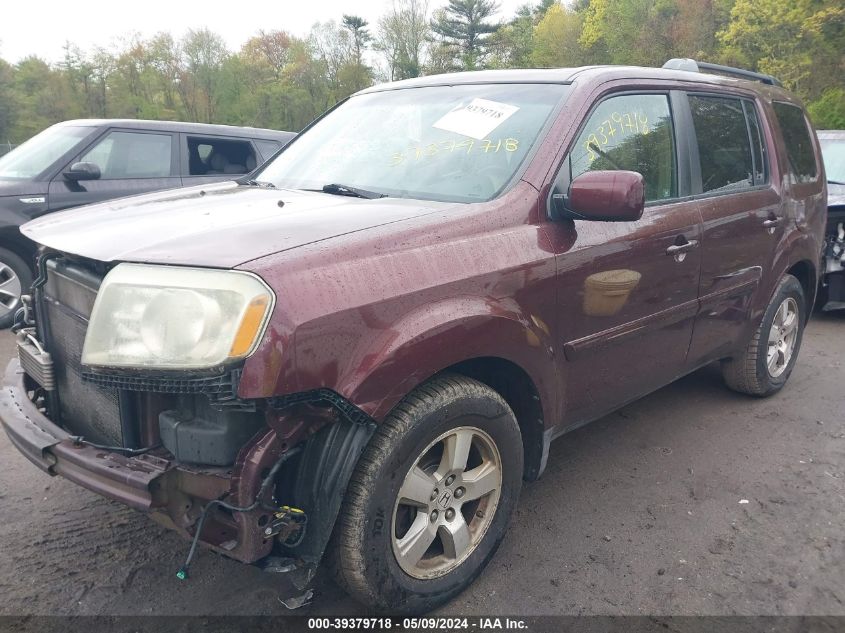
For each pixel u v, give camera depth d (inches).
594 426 172.9
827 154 330.3
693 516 132.6
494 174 115.5
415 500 97.7
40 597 105.1
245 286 79.7
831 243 267.7
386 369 87.3
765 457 157.6
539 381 112.1
